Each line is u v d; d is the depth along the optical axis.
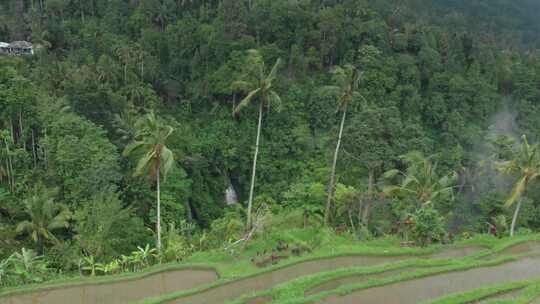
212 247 29.73
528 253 24.73
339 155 38.50
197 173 45.69
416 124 50.06
